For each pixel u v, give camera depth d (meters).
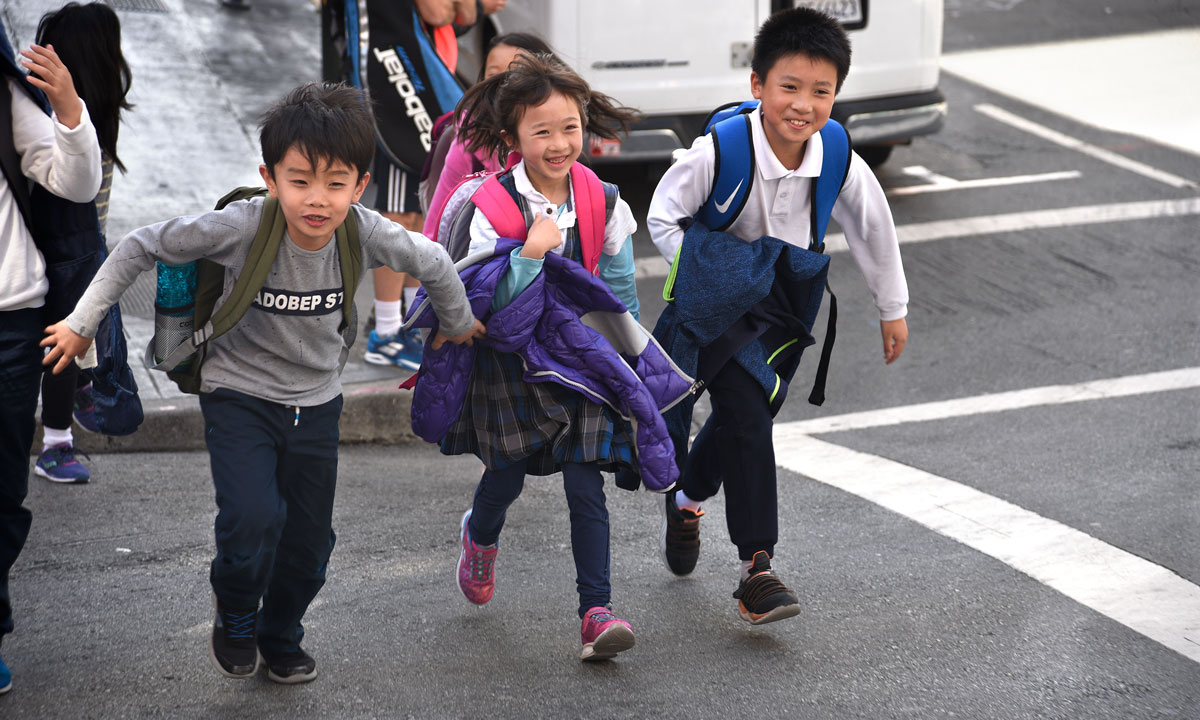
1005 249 13.85
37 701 5.21
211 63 18.28
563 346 5.54
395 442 9.46
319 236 4.75
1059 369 10.89
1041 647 5.97
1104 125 18.61
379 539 7.32
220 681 5.46
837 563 7.04
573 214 5.62
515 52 7.22
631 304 5.99
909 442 9.37
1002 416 9.88
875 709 5.36
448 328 5.30
